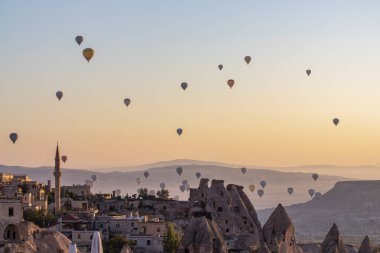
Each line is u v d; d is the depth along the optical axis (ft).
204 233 603.67
